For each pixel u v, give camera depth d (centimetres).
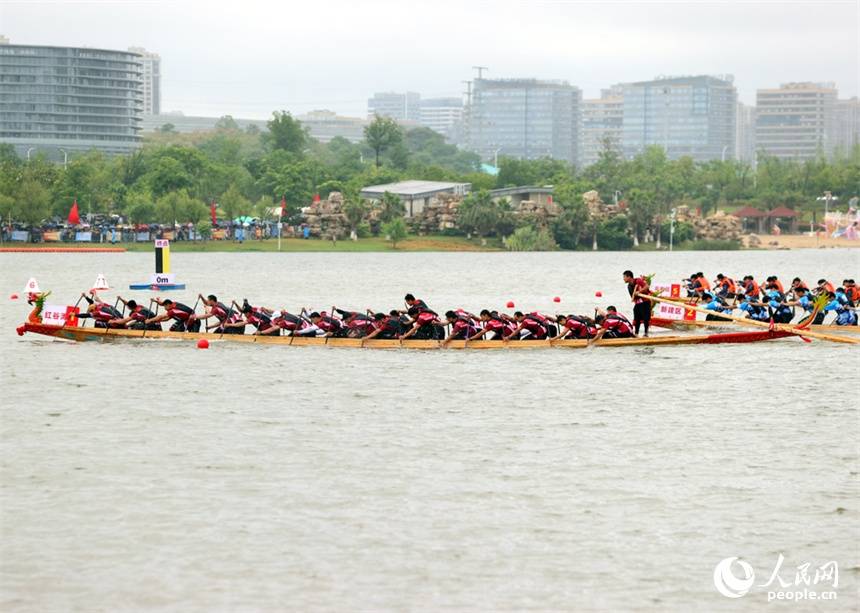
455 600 2355
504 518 2827
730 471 3269
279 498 2978
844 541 2697
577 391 4528
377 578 2459
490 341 5578
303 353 5403
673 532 2738
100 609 2305
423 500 2966
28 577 2456
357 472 3228
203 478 3156
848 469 3303
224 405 4188
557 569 2512
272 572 2489
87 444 3544
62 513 2852
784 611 2327
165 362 5131
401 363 5147
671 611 2316
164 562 2542
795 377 4919
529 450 3500
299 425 3847
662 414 4088
